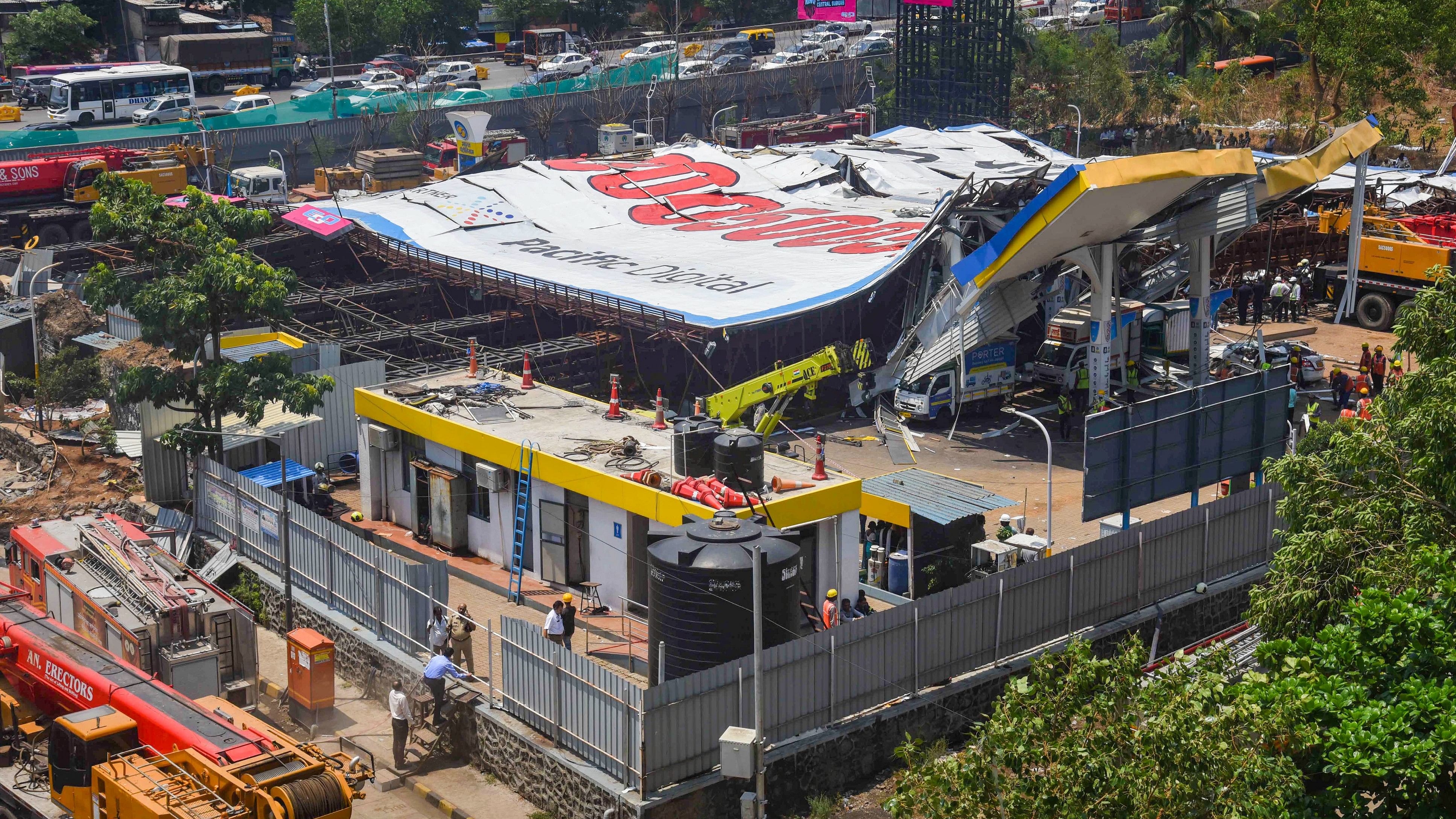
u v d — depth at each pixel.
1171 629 34.31
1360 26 104.75
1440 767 19.02
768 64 129.38
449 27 144.38
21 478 46.16
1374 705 19.75
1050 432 51.81
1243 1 142.75
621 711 25.39
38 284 62.31
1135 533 33.38
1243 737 18.34
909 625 28.84
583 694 26.27
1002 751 18.48
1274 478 27.78
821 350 56.50
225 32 130.00
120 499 43.41
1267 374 38.81
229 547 38.28
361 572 32.91
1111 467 35.56
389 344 54.75
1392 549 24.72
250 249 66.88
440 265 62.75
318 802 22.70
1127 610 33.59
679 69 123.50
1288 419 40.75
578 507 35.91
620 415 39.72
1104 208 45.09
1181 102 120.25
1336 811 22.33
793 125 107.44
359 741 29.67
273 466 42.34
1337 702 19.84
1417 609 20.86
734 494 31.88
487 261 62.97
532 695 27.59
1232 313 69.25
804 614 31.58
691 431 34.28
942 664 29.67
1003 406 54.09
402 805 27.41
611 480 34.16
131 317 55.91
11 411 51.59
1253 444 38.94
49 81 109.88
